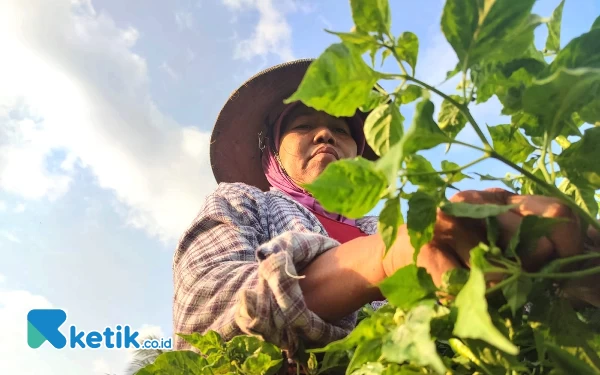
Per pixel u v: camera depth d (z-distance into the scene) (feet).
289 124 5.57
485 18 1.36
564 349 1.38
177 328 2.99
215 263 3.07
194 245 3.43
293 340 2.18
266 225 3.89
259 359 2.18
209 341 2.35
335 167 1.33
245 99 6.74
